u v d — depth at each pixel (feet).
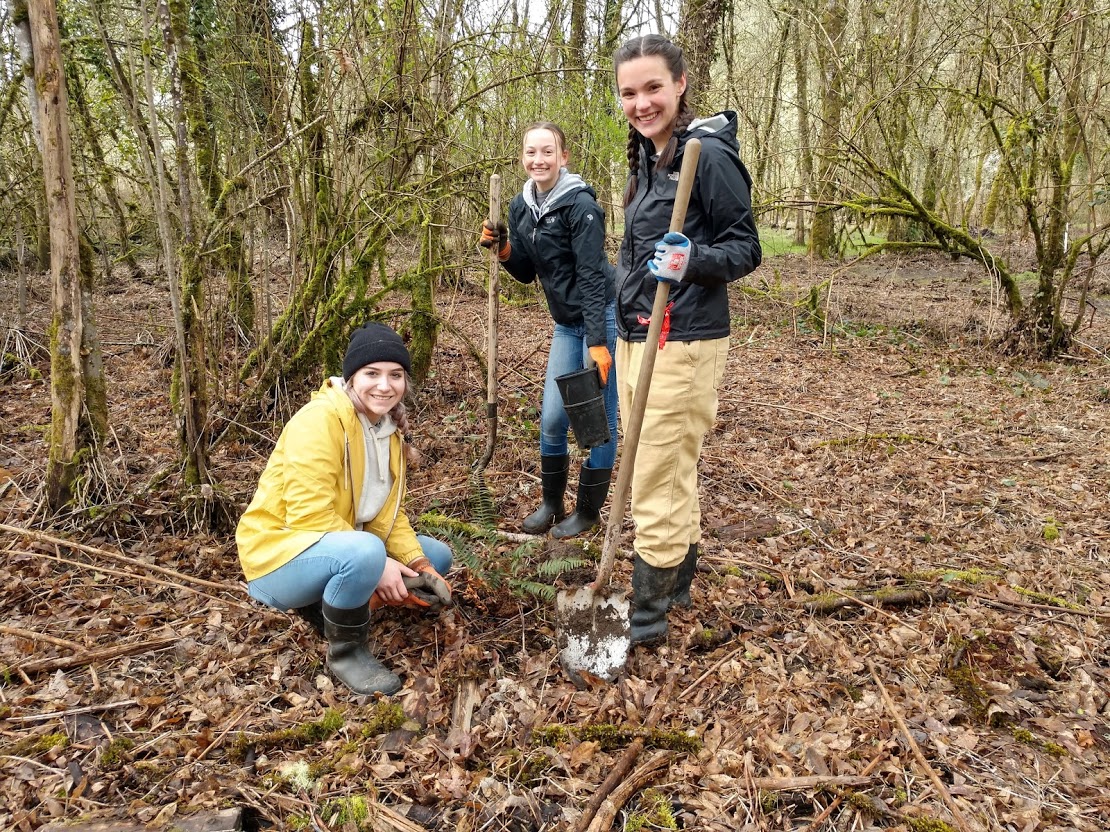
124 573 9.97
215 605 9.77
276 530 8.32
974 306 28.73
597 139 23.12
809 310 29.43
